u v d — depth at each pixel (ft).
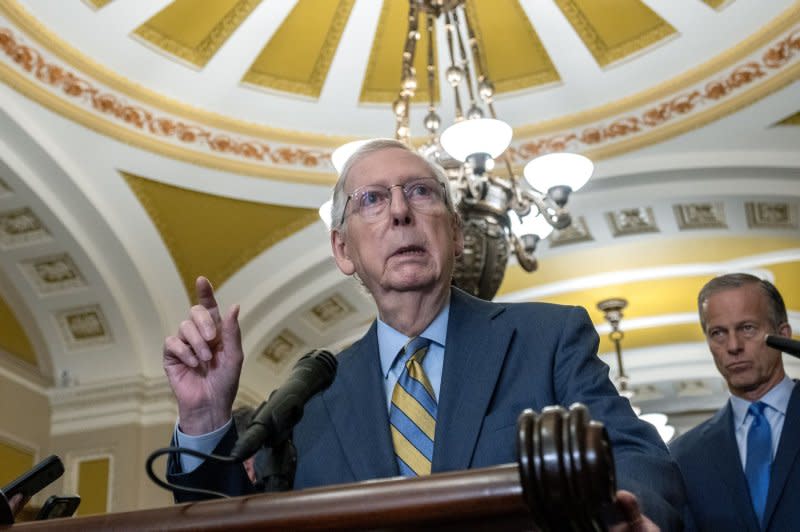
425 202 7.39
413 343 7.04
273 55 26.00
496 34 25.96
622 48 25.96
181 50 25.14
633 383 38.63
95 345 28.76
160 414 28.55
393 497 3.99
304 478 6.60
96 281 27.32
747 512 10.23
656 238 30.07
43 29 23.08
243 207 27.94
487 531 3.98
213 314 6.34
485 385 6.45
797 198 26.58
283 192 27.71
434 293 7.12
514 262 31.83
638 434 5.95
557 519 3.82
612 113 26.81
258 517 4.16
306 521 4.07
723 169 26.50
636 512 4.22
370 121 27.48
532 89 26.94
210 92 26.21
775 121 25.44
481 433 6.25
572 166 17.88
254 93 26.61
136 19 23.93
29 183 24.62
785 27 24.29
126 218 26.84
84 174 25.53
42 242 26.35
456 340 6.89
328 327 31.60
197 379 6.28
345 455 6.53
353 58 26.35
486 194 16.80
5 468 27.04
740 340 10.97
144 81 25.38
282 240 28.91
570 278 33.14
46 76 23.66
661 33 25.46
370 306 31.01
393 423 6.67
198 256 28.48
